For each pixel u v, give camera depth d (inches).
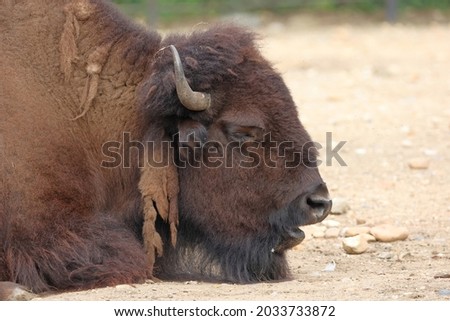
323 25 3189.0
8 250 880.3
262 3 3297.2
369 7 3334.2
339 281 909.8
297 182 919.0
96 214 923.4
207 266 965.2
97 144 942.4
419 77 2322.8
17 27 942.4
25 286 873.5
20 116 909.8
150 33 977.5
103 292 861.2
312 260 1041.5
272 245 936.3
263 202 924.6
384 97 2098.9
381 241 1104.8
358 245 1055.6
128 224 949.2
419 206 1269.7
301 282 922.1
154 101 911.0
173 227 930.7
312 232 1151.0
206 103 900.6
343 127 1784.0
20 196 888.9
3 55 927.7
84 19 954.7
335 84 2267.5
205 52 919.0
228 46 924.0
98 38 952.9
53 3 958.4
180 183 936.9
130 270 908.6
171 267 967.6
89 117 940.0
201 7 3238.2
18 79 923.4
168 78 902.4
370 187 1375.5
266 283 928.3
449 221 1192.8
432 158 1534.2
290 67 2487.7
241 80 920.3
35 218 888.9
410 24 3211.1
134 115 943.7
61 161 912.9
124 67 952.3
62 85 936.3
